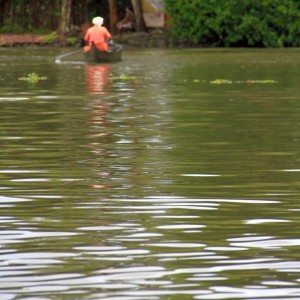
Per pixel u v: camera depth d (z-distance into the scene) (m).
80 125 56.06
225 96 73.94
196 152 45.41
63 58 132.25
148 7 173.62
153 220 31.53
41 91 79.94
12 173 40.31
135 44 166.00
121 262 26.80
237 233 29.77
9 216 32.28
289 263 26.58
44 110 64.50
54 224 31.08
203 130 53.34
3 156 44.81
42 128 54.84
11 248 28.25
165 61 125.19
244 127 54.50
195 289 24.55
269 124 55.81
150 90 80.06
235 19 161.38
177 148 46.66
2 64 121.31
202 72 103.00
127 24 175.25
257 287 24.64
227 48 160.12
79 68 112.12
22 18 183.00
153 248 28.17
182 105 67.12
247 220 31.45
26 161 43.34
